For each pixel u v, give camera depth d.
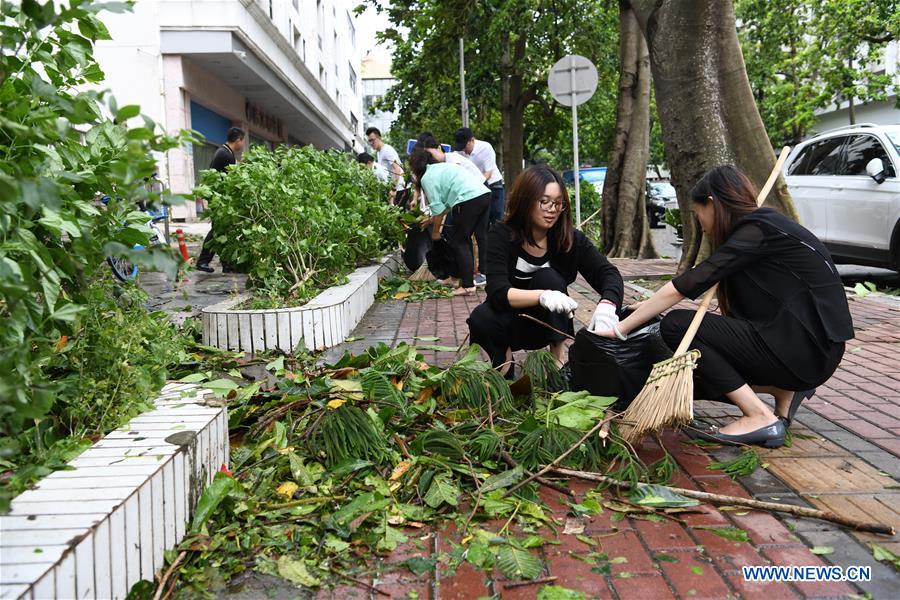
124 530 2.05
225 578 2.32
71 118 2.11
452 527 2.68
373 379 3.62
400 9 19.25
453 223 8.22
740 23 25.42
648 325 3.79
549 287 4.12
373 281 8.02
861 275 10.78
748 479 3.12
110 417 2.71
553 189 3.98
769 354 3.39
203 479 2.65
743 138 8.33
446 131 32.31
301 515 2.70
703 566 2.43
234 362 4.90
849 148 9.92
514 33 20.03
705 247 8.93
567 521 2.73
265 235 6.46
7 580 1.64
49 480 2.18
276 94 28.64
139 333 2.97
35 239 2.21
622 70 12.97
